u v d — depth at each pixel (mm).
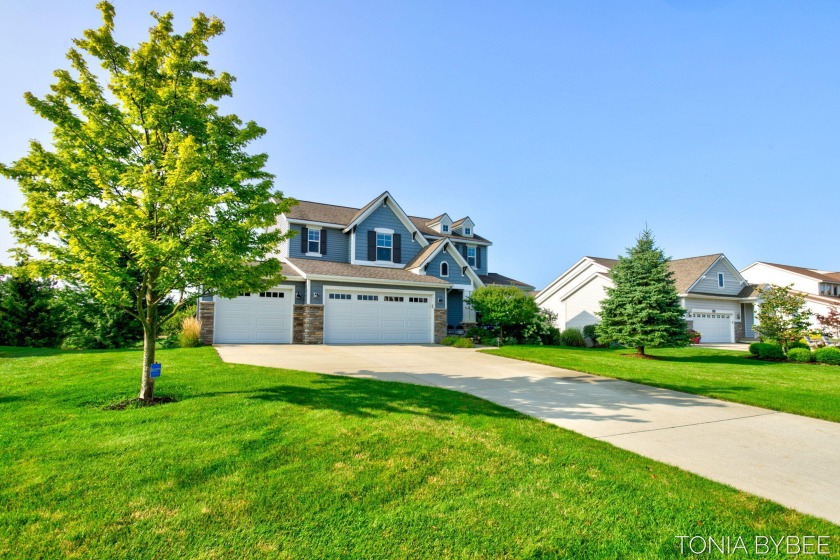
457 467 4430
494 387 8914
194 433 5266
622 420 6570
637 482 4168
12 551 2898
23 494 3670
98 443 4887
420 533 3213
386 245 23344
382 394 7547
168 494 3721
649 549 3066
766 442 5648
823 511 3699
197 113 7695
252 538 3102
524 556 2961
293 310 17703
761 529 3355
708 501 3811
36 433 5184
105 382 8141
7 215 6414
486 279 29219
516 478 4203
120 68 7520
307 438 5164
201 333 15930
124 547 2973
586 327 22203
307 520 3357
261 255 8102
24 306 19547
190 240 6977
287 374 9289
